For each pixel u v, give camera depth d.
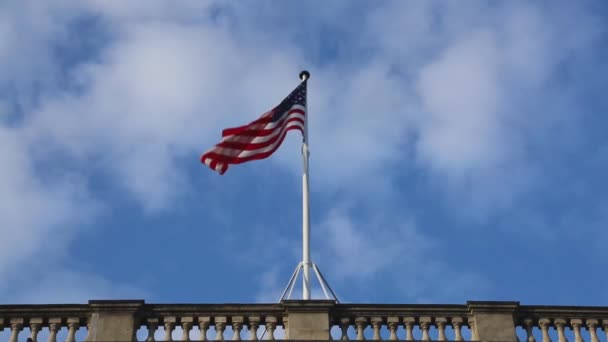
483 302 31.33
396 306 31.30
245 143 35.94
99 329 30.52
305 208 34.44
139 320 30.97
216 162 35.50
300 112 37.12
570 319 31.55
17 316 31.08
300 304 30.92
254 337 30.67
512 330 30.91
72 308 31.16
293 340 30.08
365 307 31.20
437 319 31.30
